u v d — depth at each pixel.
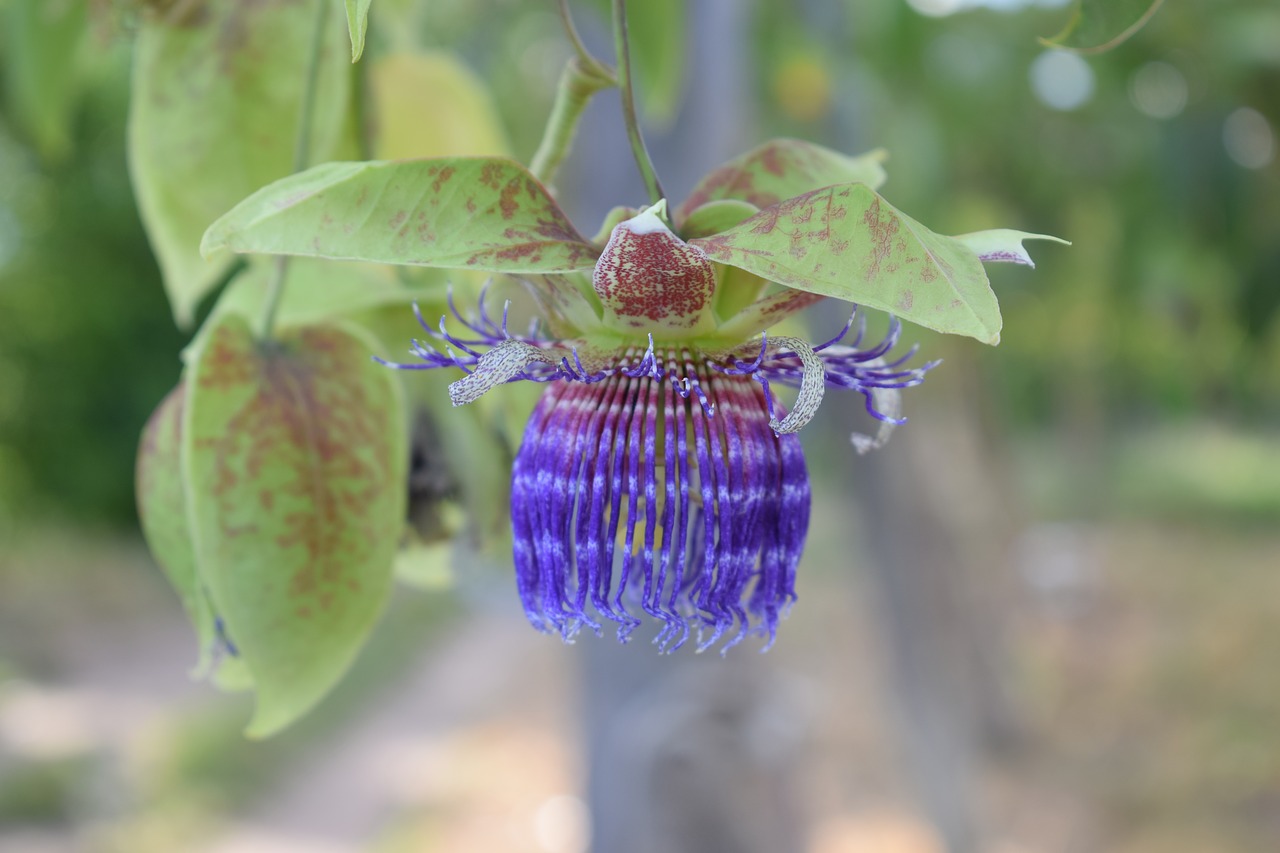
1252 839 9.79
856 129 4.57
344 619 1.76
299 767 12.54
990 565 13.91
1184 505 26.20
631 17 2.79
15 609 15.98
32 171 16.00
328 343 1.76
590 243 1.37
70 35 2.88
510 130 6.53
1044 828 10.77
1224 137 5.64
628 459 1.41
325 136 1.97
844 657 15.09
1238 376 8.34
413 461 1.89
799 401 1.36
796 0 4.42
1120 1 1.42
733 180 1.56
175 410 1.79
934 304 1.16
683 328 1.44
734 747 3.30
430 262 1.27
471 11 5.34
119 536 18.67
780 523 1.43
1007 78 6.31
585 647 3.41
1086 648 15.68
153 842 10.28
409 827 11.11
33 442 17.58
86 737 12.14
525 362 1.41
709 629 1.41
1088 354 22.03
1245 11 5.52
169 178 1.99
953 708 7.39
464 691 15.50
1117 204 6.98
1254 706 12.16
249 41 1.97
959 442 12.62
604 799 3.40
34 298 17.05
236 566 1.70
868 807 10.86
